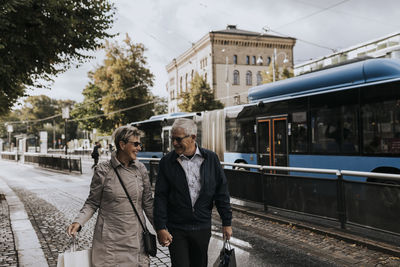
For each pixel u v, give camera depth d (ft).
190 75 167.12
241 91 147.74
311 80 29.76
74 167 67.41
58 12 24.11
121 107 133.90
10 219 23.95
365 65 25.17
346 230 18.45
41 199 34.37
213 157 9.16
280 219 21.57
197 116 46.44
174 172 8.82
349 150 25.43
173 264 8.73
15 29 22.67
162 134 54.54
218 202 9.31
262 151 34.30
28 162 107.34
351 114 25.46
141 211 8.86
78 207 29.19
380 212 16.53
